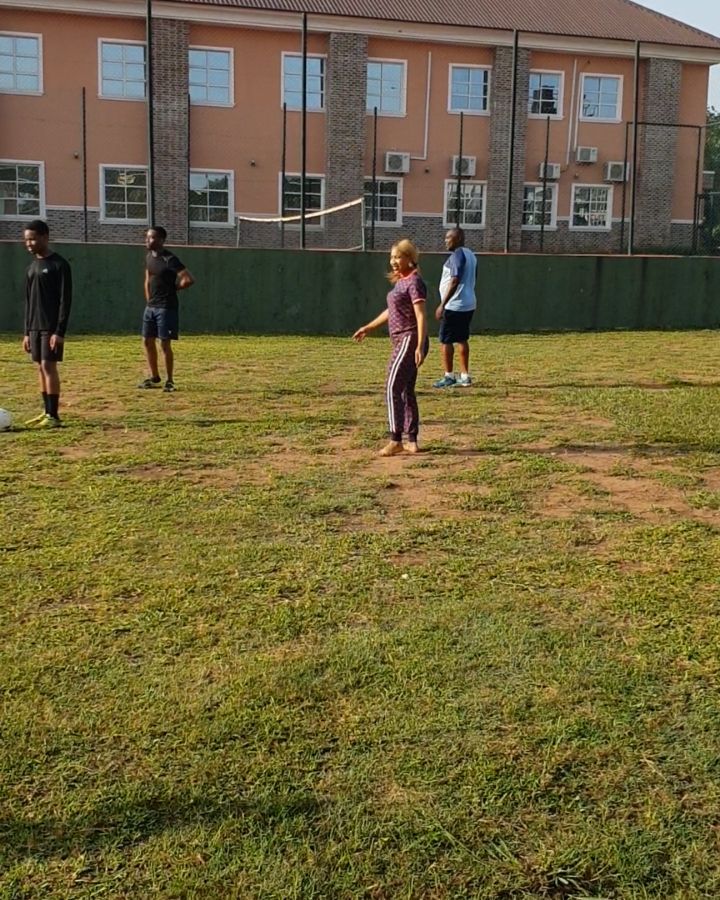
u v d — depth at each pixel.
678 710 3.23
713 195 33.84
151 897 2.35
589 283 19.22
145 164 30.05
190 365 12.78
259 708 3.22
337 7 31.47
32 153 29.19
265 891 2.37
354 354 14.42
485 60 32.56
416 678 3.44
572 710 3.22
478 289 18.73
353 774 2.84
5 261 16.92
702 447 7.58
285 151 28.86
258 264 17.95
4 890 2.36
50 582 4.38
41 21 28.67
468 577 4.51
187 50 29.72
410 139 32.38
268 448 7.42
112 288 17.41
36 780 2.81
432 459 7.11
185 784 2.79
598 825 2.63
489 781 2.81
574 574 4.55
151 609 4.07
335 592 4.29
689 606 4.13
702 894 2.38
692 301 19.84
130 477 6.46
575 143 33.78
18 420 8.53
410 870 2.45
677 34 34.50
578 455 7.29
